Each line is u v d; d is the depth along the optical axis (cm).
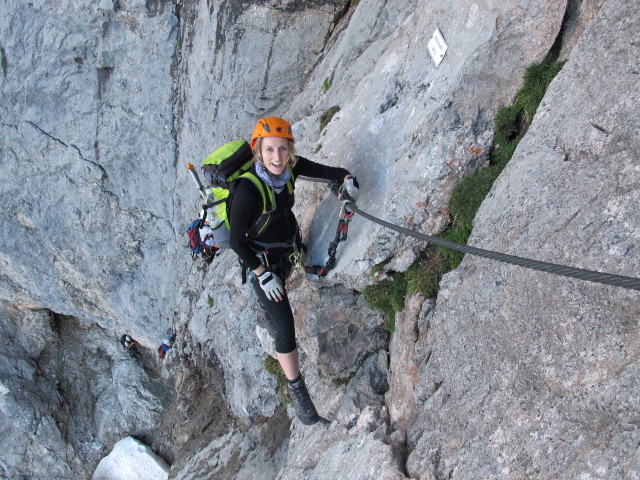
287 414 749
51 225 1183
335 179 456
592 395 288
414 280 469
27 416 1301
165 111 1048
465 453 347
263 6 855
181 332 1106
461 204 439
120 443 1213
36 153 1138
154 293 1186
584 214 328
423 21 528
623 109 332
